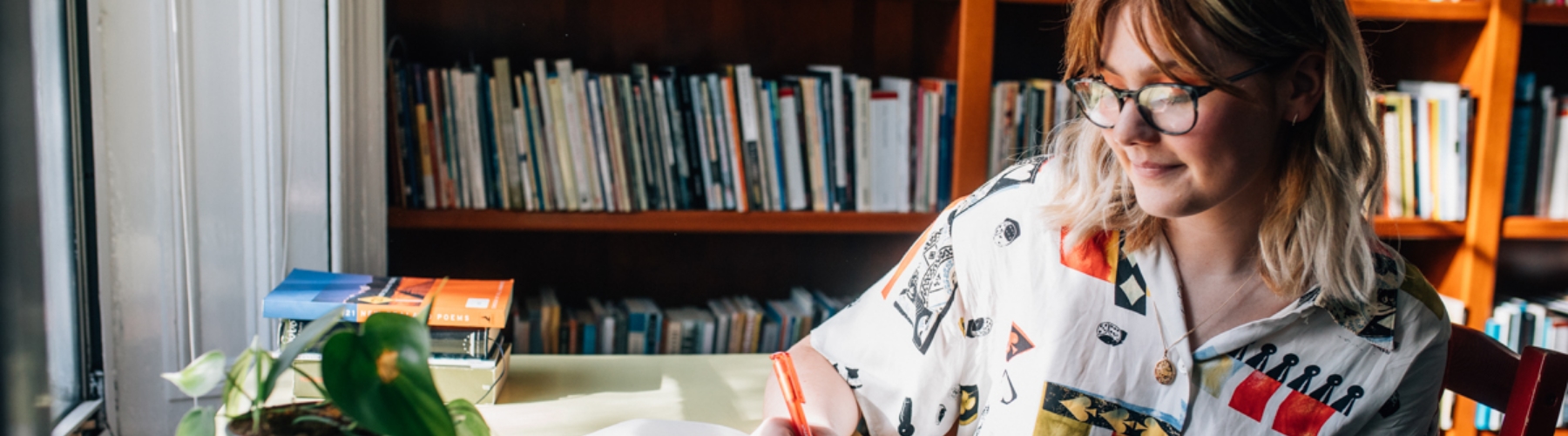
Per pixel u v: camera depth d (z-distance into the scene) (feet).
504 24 5.57
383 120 4.61
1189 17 2.03
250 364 1.80
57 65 3.52
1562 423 6.08
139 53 3.78
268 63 4.07
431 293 3.44
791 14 5.91
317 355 3.16
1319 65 2.20
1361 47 2.23
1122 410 2.62
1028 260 2.75
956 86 5.33
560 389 3.51
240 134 4.07
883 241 6.41
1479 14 5.62
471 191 4.95
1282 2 2.05
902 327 2.95
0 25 1.61
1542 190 5.90
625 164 5.05
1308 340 2.52
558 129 4.95
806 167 5.27
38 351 1.68
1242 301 2.55
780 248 6.31
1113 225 2.63
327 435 1.82
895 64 6.06
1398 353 2.53
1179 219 2.54
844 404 2.89
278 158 4.14
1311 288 2.48
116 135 3.78
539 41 5.64
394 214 4.83
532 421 3.19
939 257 2.92
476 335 3.28
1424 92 5.87
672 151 5.10
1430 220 5.77
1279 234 2.45
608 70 5.76
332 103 4.18
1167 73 2.06
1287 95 2.17
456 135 4.88
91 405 3.78
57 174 3.59
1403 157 5.70
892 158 5.34
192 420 1.80
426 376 1.66
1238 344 2.51
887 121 5.30
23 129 1.66
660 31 5.78
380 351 1.65
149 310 3.94
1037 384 2.68
